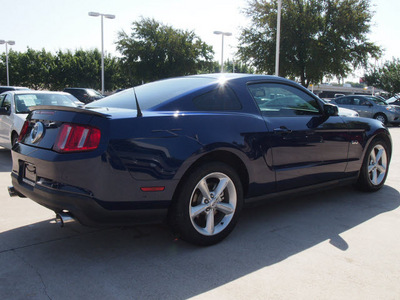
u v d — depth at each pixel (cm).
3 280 255
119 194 265
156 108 300
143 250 306
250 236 337
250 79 365
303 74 2723
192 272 269
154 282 254
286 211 411
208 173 302
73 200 259
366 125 454
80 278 259
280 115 367
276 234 343
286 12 2572
